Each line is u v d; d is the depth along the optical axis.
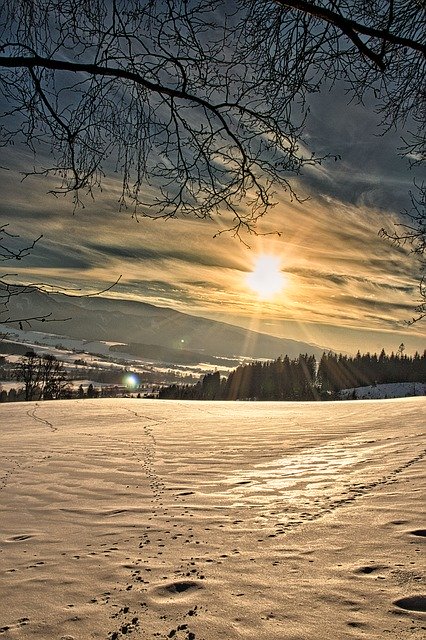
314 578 3.15
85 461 9.27
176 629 2.59
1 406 28.56
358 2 2.25
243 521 4.68
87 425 19.25
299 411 26.00
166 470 7.99
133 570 3.53
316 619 2.59
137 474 7.73
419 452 8.16
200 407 29.84
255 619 2.64
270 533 4.23
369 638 2.36
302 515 4.74
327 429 14.35
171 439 12.93
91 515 5.32
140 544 4.16
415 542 3.66
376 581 3.02
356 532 4.05
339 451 9.33
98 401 32.62
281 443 11.25
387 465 7.16
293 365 104.38
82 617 2.82
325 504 5.10
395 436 11.14
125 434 14.79
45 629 2.69
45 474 8.03
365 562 3.35
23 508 5.79
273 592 2.97
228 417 22.11
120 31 2.05
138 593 3.11
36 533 4.72
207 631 2.55
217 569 3.43
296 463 8.12
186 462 8.80
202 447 10.97
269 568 3.39
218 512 5.11
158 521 4.88
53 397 51.84
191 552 3.86
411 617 2.53
